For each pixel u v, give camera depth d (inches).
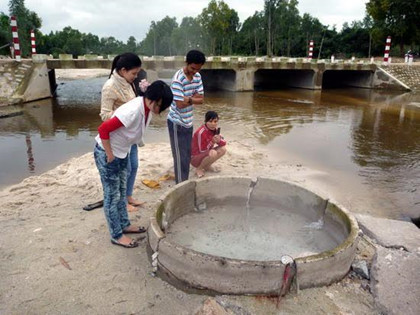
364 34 1847.9
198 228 155.1
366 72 879.1
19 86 553.9
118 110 117.0
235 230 155.2
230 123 424.2
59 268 122.5
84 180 201.9
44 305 106.1
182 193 157.6
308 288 115.0
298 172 250.8
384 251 136.9
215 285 110.8
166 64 637.9
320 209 155.6
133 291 112.9
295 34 2066.9
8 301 107.1
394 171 270.2
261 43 2124.8
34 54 602.9
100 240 139.7
